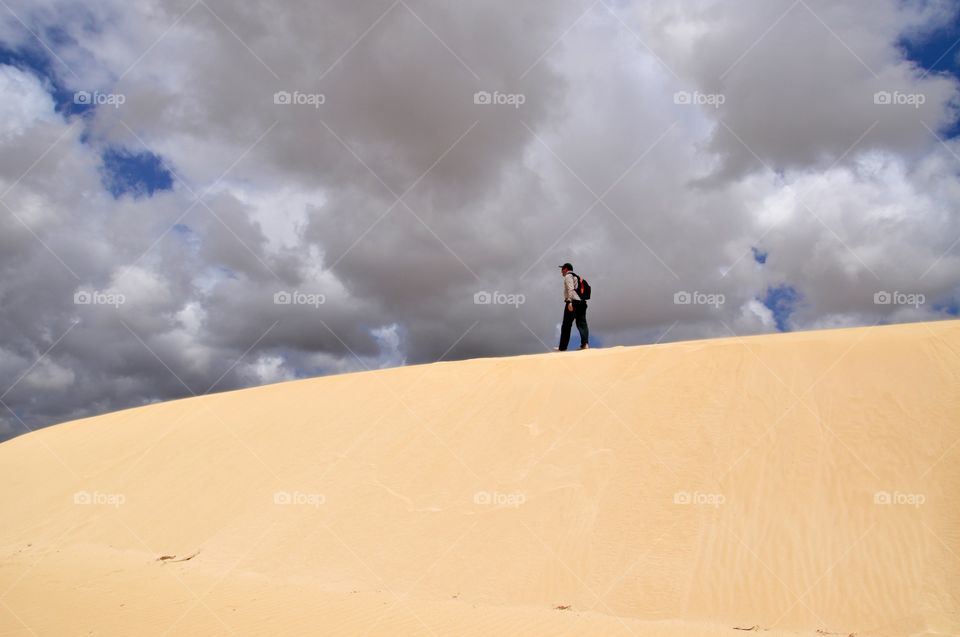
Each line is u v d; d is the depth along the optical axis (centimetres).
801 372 1199
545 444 1242
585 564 970
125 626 927
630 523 1012
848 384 1141
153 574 1192
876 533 898
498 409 1393
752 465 1047
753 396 1180
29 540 1512
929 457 973
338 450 1436
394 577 1045
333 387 1759
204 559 1231
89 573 1229
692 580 902
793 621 822
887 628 785
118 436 1952
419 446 1354
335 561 1116
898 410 1061
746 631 813
